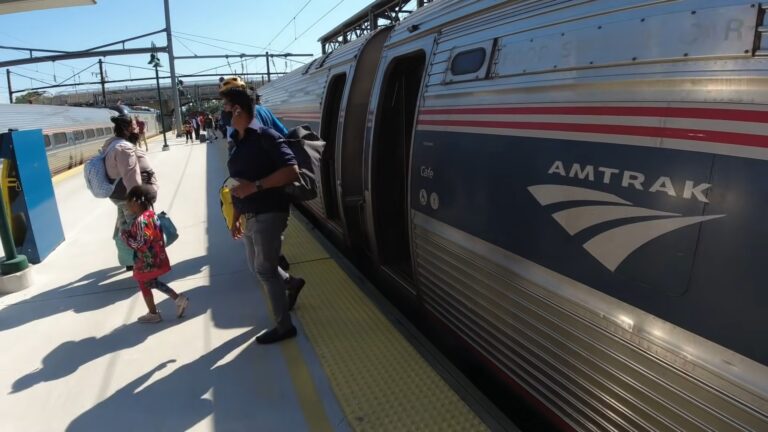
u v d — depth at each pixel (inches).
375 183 183.0
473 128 112.2
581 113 83.5
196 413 113.7
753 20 62.9
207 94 2726.4
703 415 68.1
